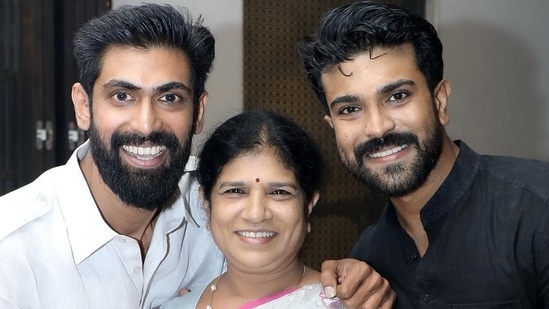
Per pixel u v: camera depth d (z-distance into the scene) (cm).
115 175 138
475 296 137
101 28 136
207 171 138
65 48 282
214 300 140
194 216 166
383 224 160
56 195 148
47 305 140
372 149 135
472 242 137
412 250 148
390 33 131
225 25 300
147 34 134
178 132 140
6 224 138
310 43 144
